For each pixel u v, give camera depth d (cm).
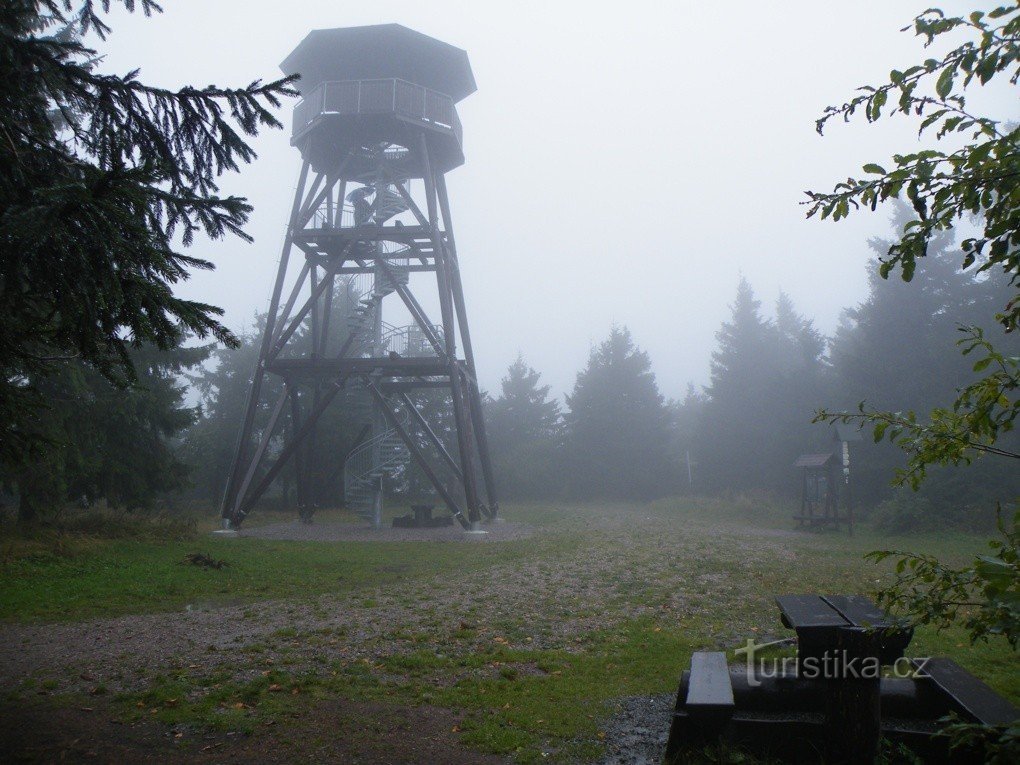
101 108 553
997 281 3027
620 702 609
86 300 425
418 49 2558
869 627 378
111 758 493
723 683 477
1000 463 2445
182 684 662
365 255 2725
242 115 561
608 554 1706
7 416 564
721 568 1442
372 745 518
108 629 925
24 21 564
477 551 1842
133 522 1950
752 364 4497
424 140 2478
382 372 2547
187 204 489
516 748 513
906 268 304
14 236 377
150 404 2141
